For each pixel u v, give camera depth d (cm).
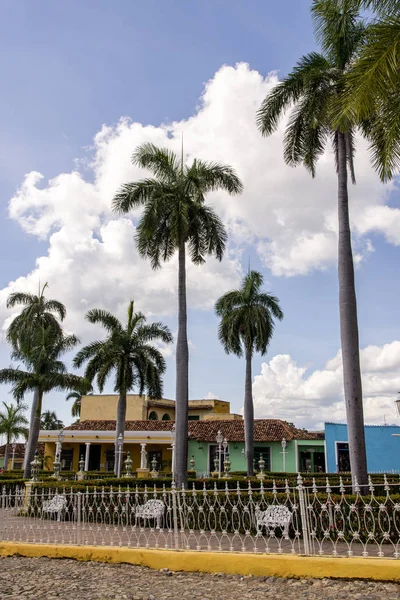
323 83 1596
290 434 3894
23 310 3500
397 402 1700
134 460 4084
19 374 3241
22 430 5578
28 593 706
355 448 1377
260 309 3095
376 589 675
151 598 671
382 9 946
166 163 2225
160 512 914
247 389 3011
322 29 1577
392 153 1025
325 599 644
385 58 890
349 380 1427
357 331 1469
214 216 2275
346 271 1507
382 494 1337
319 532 959
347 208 1566
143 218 2138
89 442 4019
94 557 902
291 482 1806
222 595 677
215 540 971
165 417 5212
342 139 1602
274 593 679
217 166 2209
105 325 3103
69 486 1561
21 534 1016
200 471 3944
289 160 1730
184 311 2091
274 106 1658
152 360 3084
